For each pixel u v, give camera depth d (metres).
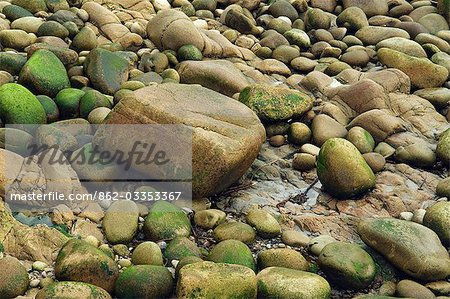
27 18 4.97
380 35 5.55
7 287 2.71
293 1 5.97
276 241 3.34
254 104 4.19
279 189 3.76
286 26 5.69
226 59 5.22
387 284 3.06
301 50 5.49
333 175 3.60
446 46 5.43
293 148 4.16
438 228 3.30
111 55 4.57
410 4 6.22
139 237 3.24
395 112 4.50
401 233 3.13
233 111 3.66
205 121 3.49
